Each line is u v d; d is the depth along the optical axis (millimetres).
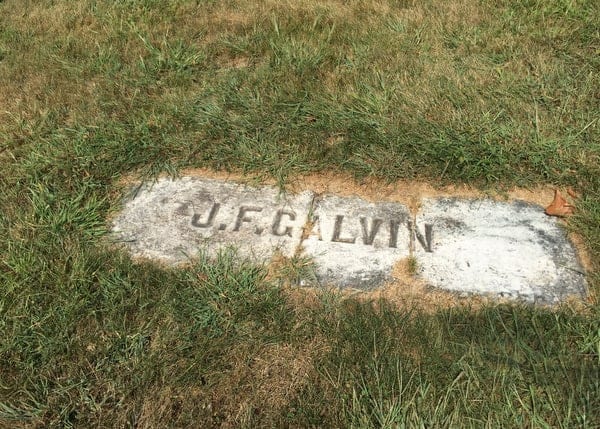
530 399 709
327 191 1041
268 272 898
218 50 1415
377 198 1023
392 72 1277
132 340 798
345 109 1183
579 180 1015
